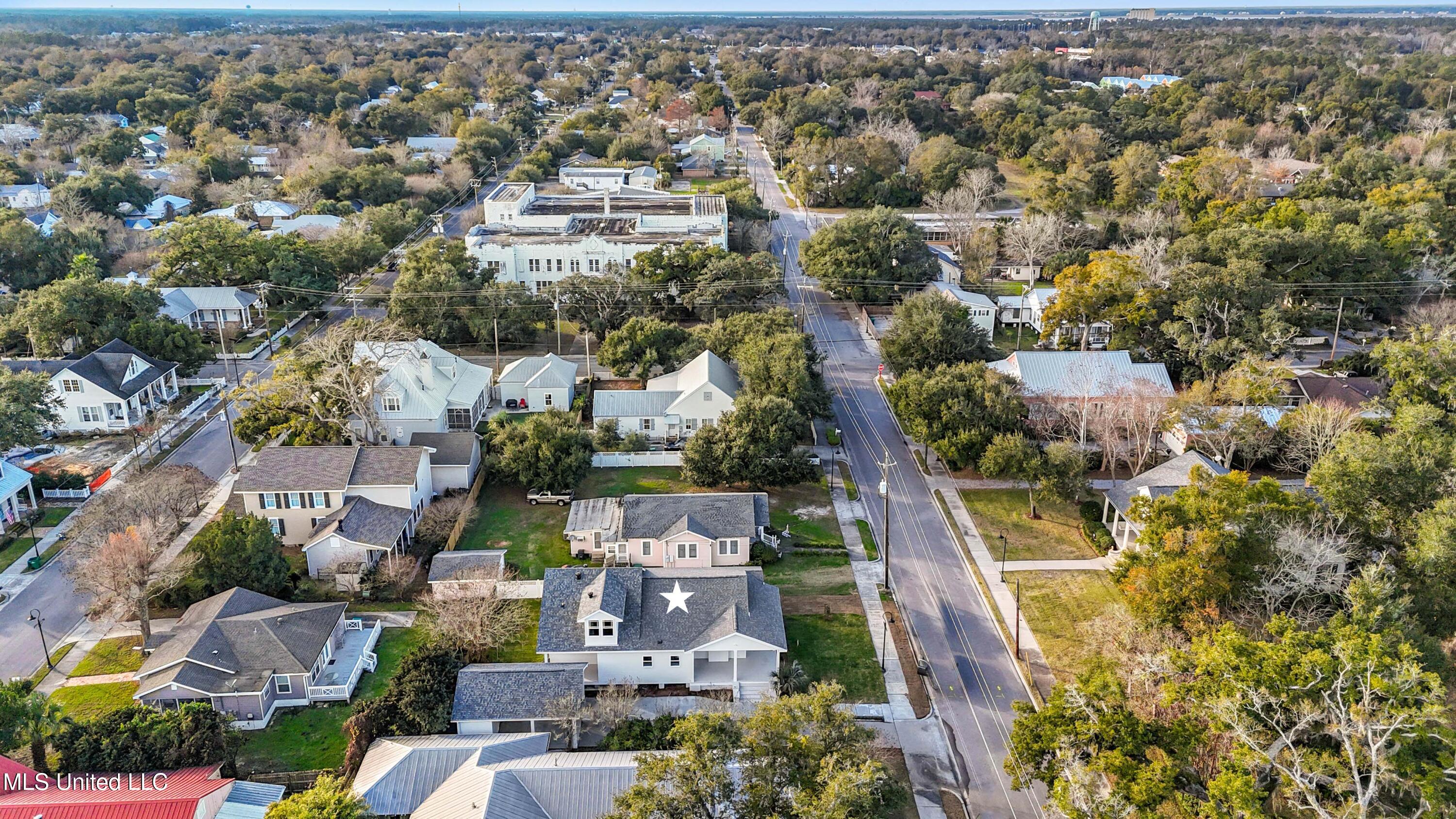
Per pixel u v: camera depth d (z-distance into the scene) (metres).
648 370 96.12
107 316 96.38
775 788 39.22
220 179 173.00
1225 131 194.25
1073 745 42.53
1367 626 46.62
